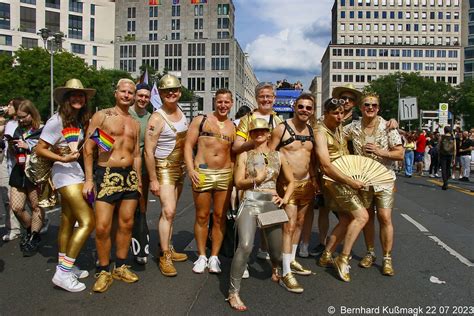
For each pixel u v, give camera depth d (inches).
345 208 194.1
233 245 206.4
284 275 182.5
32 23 3176.7
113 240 199.0
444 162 538.0
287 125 198.1
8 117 259.1
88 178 178.7
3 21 3048.7
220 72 3666.3
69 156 177.0
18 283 186.5
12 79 1684.3
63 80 1683.1
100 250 181.2
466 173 655.1
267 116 209.0
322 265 213.0
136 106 219.6
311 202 212.2
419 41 4879.4
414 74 3218.5
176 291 178.1
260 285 186.7
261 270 207.9
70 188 178.7
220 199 199.9
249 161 175.3
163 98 201.0
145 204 216.1
